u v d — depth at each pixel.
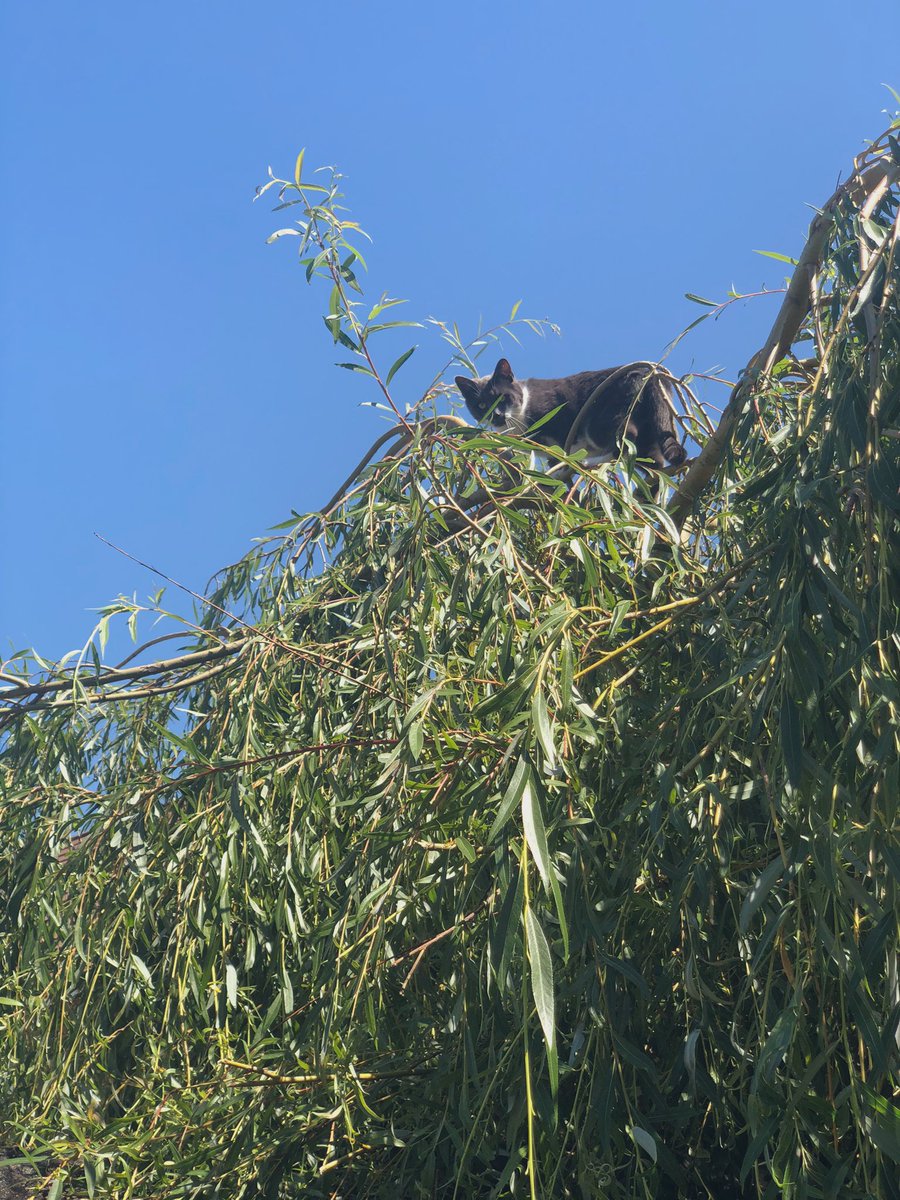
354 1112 2.28
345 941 2.19
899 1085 1.66
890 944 1.63
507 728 1.83
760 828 2.30
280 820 2.88
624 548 2.76
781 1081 1.71
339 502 3.91
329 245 2.64
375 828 2.17
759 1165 1.93
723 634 2.29
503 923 1.57
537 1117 1.78
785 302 2.65
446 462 3.75
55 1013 2.92
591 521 2.46
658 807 1.96
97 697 3.85
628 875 2.06
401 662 2.71
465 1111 1.85
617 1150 2.01
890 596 1.90
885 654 1.83
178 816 3.10
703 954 2.07
